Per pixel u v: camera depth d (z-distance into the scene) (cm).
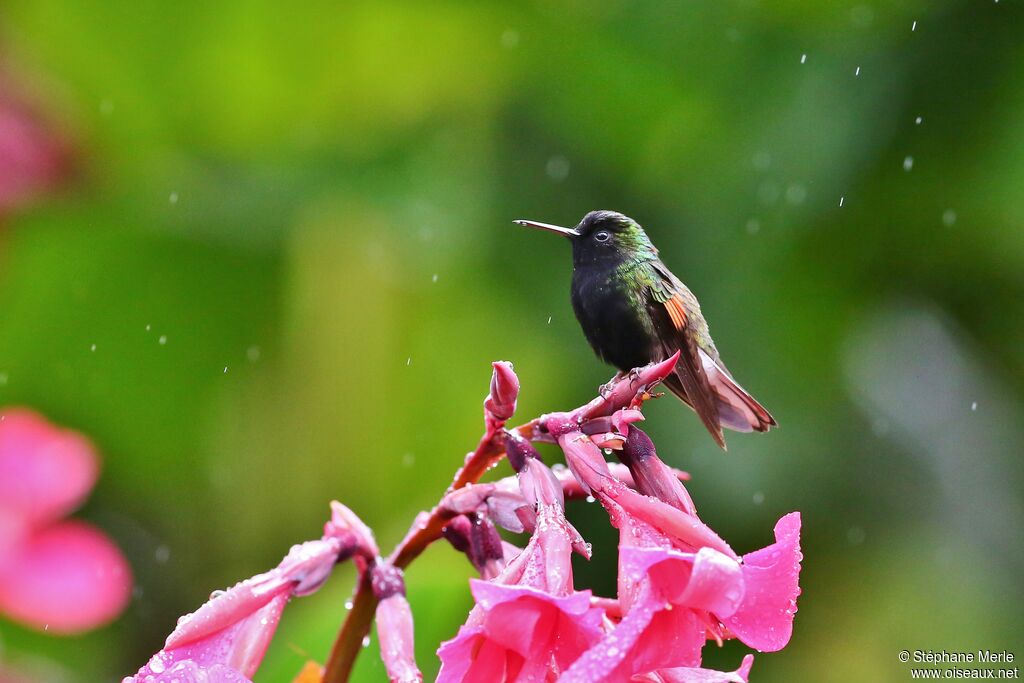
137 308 968
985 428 1152
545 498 467
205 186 998
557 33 1104
